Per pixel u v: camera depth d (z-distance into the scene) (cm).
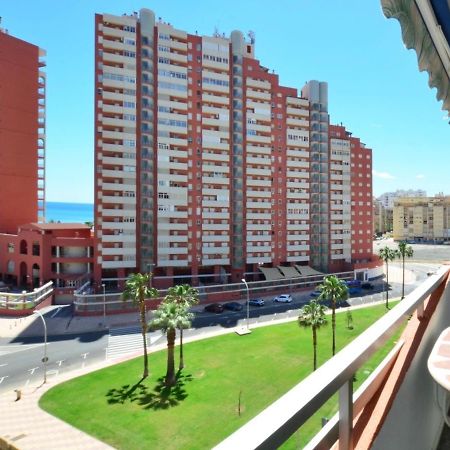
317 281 7619
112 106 6638
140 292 3553
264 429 190
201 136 7312
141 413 2738
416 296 480
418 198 17488
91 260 6688
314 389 234
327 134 8538
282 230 8000
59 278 6619
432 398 546
